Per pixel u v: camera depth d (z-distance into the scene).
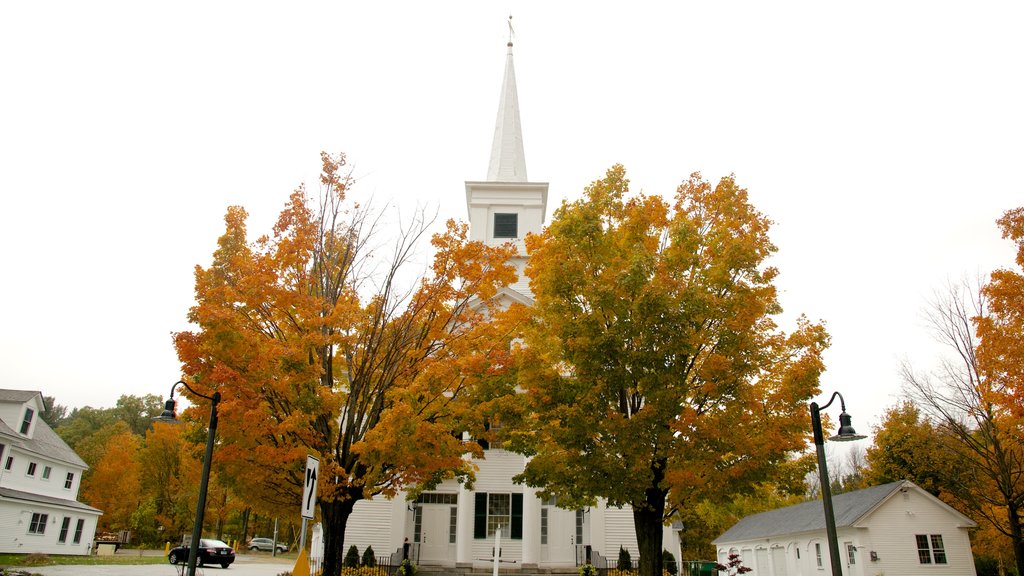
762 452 14.55
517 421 15.67
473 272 16.03
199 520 13.23
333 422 15.53
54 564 30.66
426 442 14.16
